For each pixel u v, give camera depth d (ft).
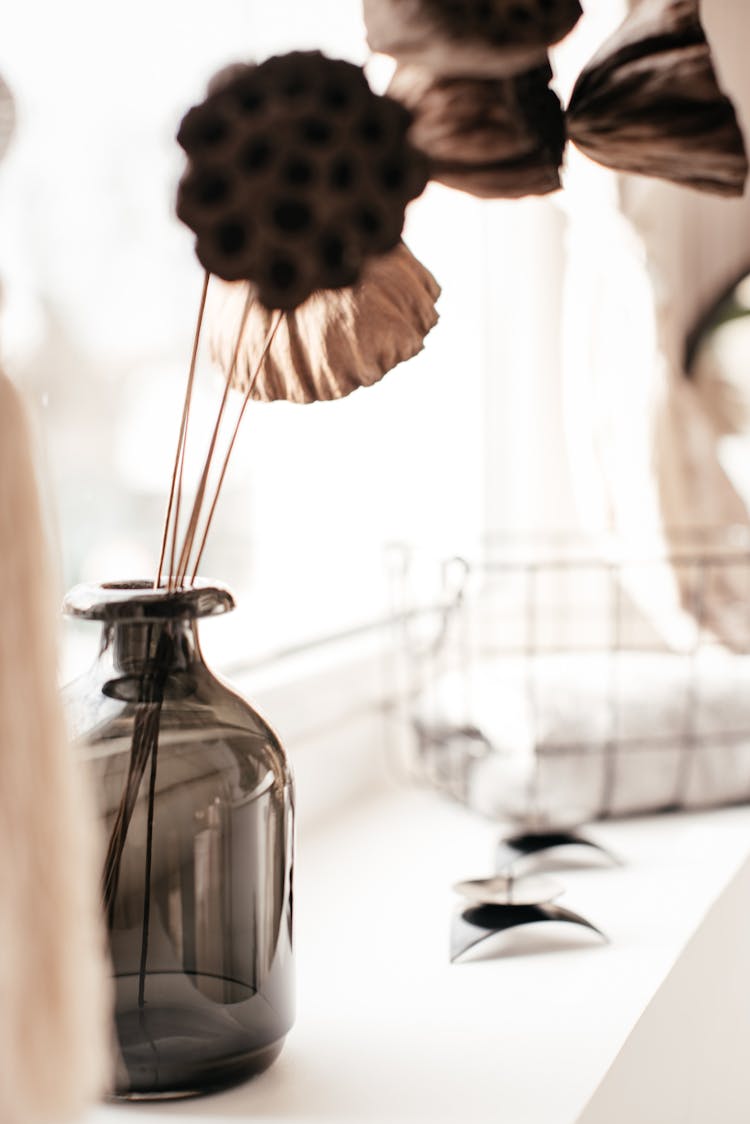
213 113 1.37
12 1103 1.07
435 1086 1.84
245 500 3.53
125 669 1.70
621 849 2.99
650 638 4.49
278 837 1.81
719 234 4.47
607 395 4.00
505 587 4.38
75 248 2.78
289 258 1.36
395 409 4.22
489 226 4.37
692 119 1.90
